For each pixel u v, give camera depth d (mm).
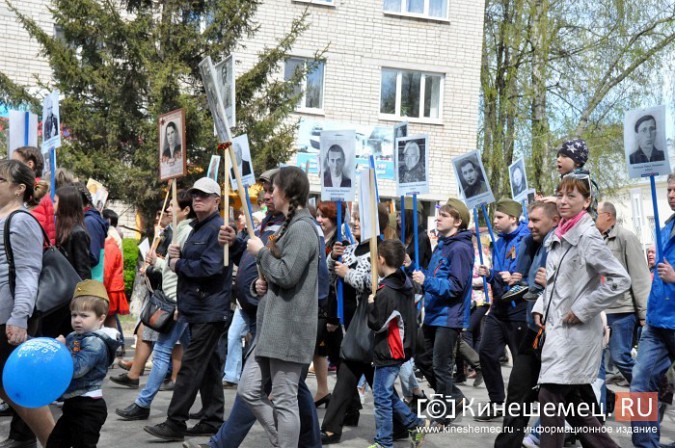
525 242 6918
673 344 6293
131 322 14891
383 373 6102
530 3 23703
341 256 7258
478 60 23328
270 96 16641
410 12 22797
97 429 4859
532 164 23500
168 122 6852
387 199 22391
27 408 5145
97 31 15180
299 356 4945
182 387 6293
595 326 5160
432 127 22969
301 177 5086
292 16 21594
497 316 7223
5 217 5113
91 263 6770
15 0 19094
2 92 15539
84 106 15609
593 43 23750
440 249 7117
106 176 15234
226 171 5758
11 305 5051
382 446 6102
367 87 22297
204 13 16078
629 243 7500
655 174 6629
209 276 6215
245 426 5395
